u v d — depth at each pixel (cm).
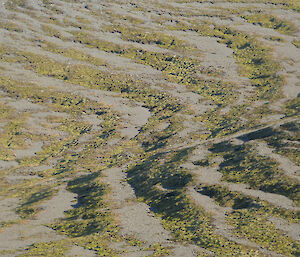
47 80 17812
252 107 13675
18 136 14188
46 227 7656
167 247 5828
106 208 8069
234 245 5606
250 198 7144
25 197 9819
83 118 15362
